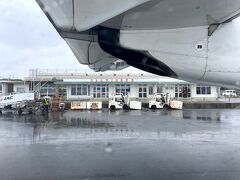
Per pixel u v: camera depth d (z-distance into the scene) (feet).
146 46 16.78
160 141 36.83
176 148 32.09
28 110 86.74
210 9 15.46
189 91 124.88
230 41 17.04
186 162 25.91
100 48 17.72
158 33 16.74
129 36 16.62
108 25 15.97
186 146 33.27
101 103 104.68
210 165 24.93
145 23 16.10
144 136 41.04
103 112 89.10
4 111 89.10
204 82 18.39
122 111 93.25
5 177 22.11
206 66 17.22
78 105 102.94
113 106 103.09
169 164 25.29
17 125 55.42
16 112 87.61
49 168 24.40
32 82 129.59
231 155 28.58
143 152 30.14
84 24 14.03
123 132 45.21
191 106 111.65
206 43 17.01
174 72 17.79
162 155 28.71
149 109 102.47
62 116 75.46
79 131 46.68
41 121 63.05
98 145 34.30
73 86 124.36
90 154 29.43
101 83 123.13
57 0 13.67
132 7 13.66
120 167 24.45
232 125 54.29
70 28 14.32
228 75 17.43
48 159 27.50
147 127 51.39
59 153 30.07
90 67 21.02
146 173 22.75
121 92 124.98
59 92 124.47
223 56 17.12
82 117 71.97
